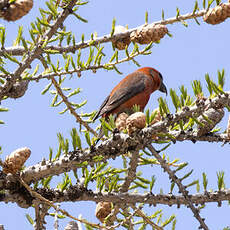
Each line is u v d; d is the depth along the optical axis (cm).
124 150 666
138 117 651
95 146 663
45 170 673
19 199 687
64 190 691
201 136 666
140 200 684
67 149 674
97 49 732
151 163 709
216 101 629
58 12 696
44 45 680
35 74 737
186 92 661
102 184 691
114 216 721
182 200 668
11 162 638
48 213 696
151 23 779
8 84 686
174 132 673
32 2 527
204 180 647
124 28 797
